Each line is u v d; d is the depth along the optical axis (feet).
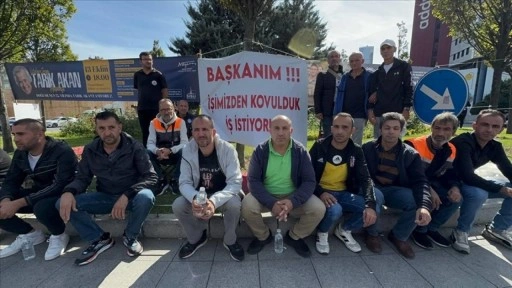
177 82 18.17
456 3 24.82
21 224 9.22
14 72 20.97
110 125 8.44
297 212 9.01
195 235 8.69
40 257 8.69
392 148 9.30
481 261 8.48
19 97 21.33
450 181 9.35
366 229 9.25
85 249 8.80
